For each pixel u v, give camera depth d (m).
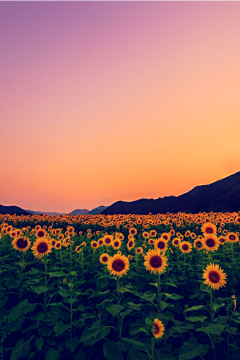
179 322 5.04
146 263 5.62
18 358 4.85
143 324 4.88
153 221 20.56
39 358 4.84
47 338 5.29
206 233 8.13
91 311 6.24
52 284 6.21
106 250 9.33
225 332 4.99
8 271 6.85
